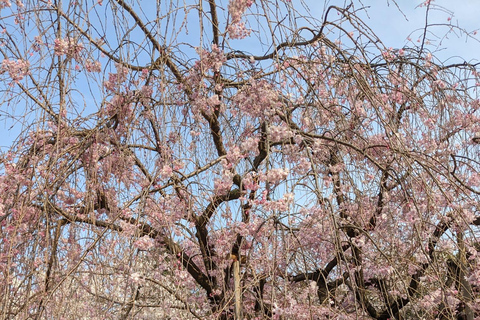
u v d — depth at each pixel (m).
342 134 3.45
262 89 3.15
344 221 3.18
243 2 3.02
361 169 3.44
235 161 2.85
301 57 3.36
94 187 2.73
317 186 2.49
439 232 3.49
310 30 3.29
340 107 3.57
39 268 2.50
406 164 2.90
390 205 3.63
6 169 2.64
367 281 3.93
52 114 2.76
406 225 3.62
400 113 3.80
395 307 3.72
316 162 3.24
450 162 3.90
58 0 2.60
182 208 3.14
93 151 2.86
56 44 2.55
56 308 2.28
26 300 2.31
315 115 3.49
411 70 3.80
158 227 2.94
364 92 2.99
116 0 2.71
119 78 2.77
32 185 2.52
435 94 3.71
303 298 2.96
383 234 3.59
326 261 3.63
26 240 2.61
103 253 2.56
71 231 2.57
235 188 3.38
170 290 3.00
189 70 3.23
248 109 3.29
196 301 3.47
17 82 2.65
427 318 3.17
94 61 2.77
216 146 3.54
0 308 2.27
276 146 3.58
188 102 3.29
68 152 2.83
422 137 3.79
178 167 2.93
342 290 3.74
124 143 2.90
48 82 2.55
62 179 2.69
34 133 2.75
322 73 3.41
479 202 3.41
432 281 3.37
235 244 3.19
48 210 2.63
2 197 2.63
